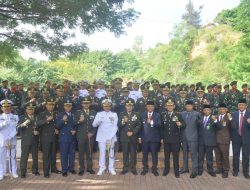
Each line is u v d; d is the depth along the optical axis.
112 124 11.53
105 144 11.44
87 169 11.56
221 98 15.16
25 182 10.39
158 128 11.38
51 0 15.43
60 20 16.17
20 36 16.53
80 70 49.94
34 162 11.34
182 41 60.22
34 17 16.11
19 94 15.35
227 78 40.91
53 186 9.95
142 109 13.26
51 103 11.25
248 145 10.95
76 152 12.60
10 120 10.94
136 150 11.50
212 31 56.19
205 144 11.25
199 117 11.33
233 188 9.73
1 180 10.63
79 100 13.36
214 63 45.00
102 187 9.83
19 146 13.59
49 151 11.05
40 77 35.03
